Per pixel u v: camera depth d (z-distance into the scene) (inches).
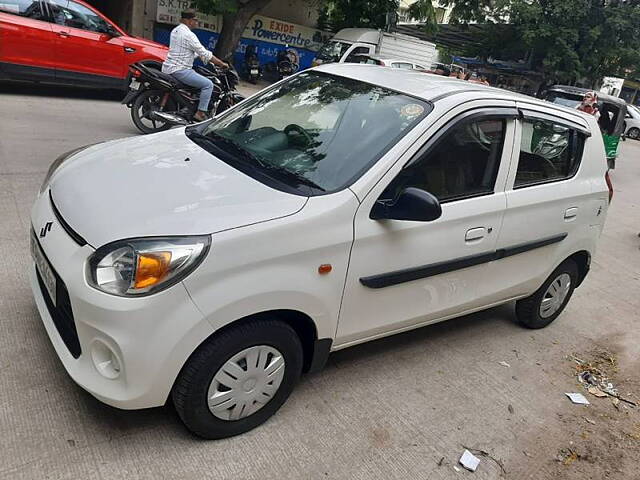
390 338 154.5
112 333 87.0
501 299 151.1
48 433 98.4
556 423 133.0
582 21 974.4
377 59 588.7
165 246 87.6
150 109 321.1
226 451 103.0
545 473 115.9
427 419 124.0
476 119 126.0
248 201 100.5
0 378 108.5
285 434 110.3
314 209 102.3
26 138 276.7
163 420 106.7
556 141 150.1
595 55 978.7
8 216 182.4
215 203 98.4
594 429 133.6
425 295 126.5
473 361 151.6
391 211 107.7
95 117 352.5
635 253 285.1
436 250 121.8
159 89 314.0
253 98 150.9
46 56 361.7
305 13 796.6
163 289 86.9
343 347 118.0
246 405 104.5
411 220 105.8
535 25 975.0
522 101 140.6
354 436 114.0
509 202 136.0
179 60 309.3
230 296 91.8
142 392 90.1
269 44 775.7
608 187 168.6
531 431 128.0
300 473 101.8
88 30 376.2
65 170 117.6
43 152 257.3
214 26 716.7
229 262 91.3
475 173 129.6
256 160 119.7
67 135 295.3
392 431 117.8
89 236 93.0
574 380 153.9
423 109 121.6
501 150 133.4
